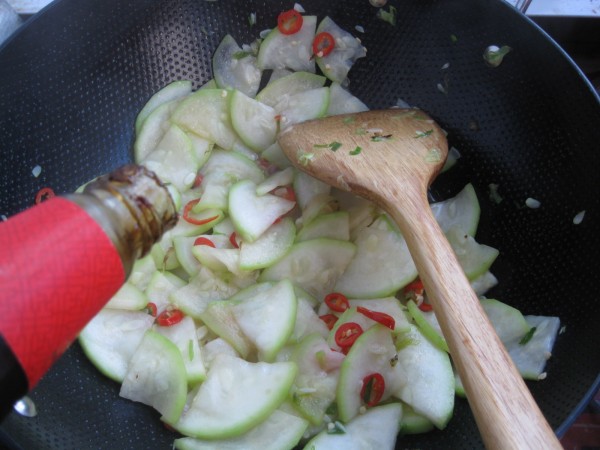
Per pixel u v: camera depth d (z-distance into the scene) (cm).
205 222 39
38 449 29
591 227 34
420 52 41
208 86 44
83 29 38
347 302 37
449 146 41
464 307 28
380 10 40
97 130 41
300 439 33
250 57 44
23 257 16
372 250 38
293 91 43
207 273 37
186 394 33
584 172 34
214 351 35
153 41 42
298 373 34
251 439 32
